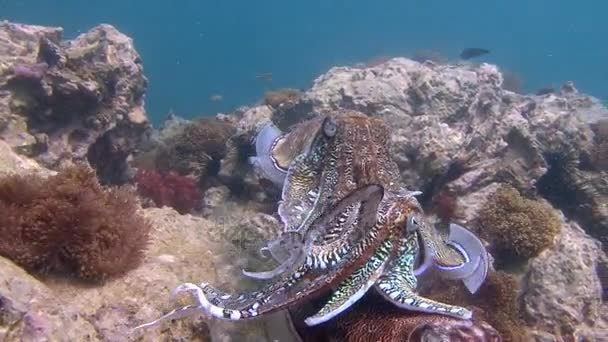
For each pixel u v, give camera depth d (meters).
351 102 0.91
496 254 0.73
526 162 0.88
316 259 0.33
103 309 0.37
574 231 0.77
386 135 0.40
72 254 0.39
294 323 0.35
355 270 0.33
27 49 0.81
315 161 0.39
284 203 0.38
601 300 0.70
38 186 0.41
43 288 0.32
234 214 0.85
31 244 0.38
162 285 0.41
